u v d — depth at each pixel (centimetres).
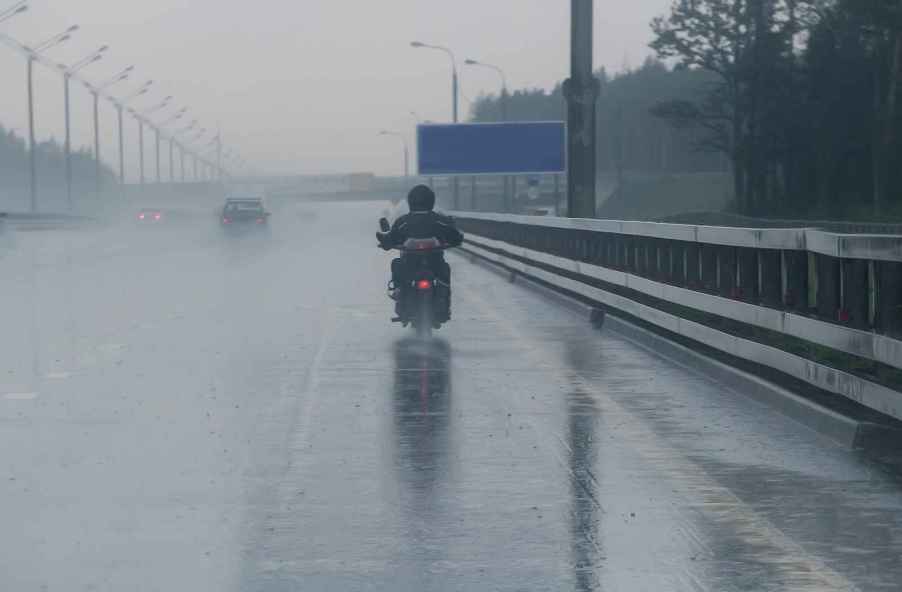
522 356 3034
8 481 1684
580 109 4956
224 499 1581
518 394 2423
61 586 1233
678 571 1270
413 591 1212
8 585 1236
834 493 1602
